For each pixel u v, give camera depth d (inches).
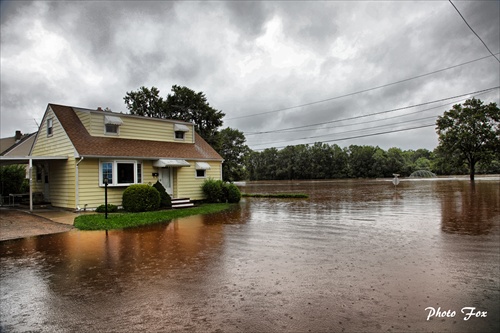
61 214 538.3
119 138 679.1
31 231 394.9
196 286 194.1
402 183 1865.2
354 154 3380.9
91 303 169.2
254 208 674.2
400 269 223.0
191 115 1234.0
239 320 145.5
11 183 792.3
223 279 207.0
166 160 682.8
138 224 449.7
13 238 354.6
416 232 371.2
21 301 173.5
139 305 165.5
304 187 1627.7
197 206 699.4
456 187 1322.6
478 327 135.8
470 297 170.6
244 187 1695.4
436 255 262.2
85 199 577.9
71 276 217.8
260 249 293.6
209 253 280.1
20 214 542.9
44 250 296.7
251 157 3698.3
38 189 738.8
